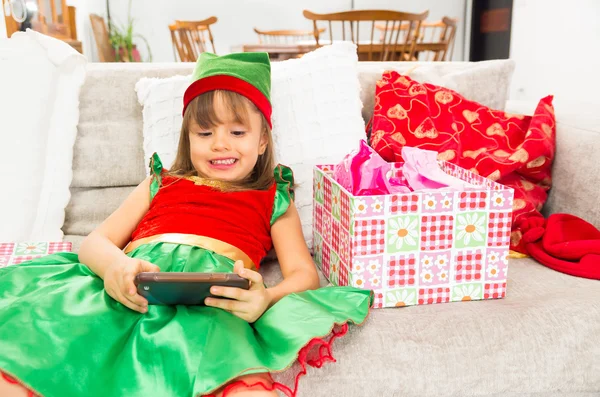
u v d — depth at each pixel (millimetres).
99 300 896
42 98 1360
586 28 3703
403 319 990
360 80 1586
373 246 1023
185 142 1246
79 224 1426
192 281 835
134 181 1470
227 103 1133
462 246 1057
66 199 1376
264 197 1215
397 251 1034
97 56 5008
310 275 1091
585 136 1357
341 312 923
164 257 1030
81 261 1062
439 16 5699
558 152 1438
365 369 909
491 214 1056
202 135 1166
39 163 1349
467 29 5727
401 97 1471
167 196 1200
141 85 1442
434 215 1033
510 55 4816
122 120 1477
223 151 1147
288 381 887
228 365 769
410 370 918
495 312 1004
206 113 1138
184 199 1178
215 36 5633
